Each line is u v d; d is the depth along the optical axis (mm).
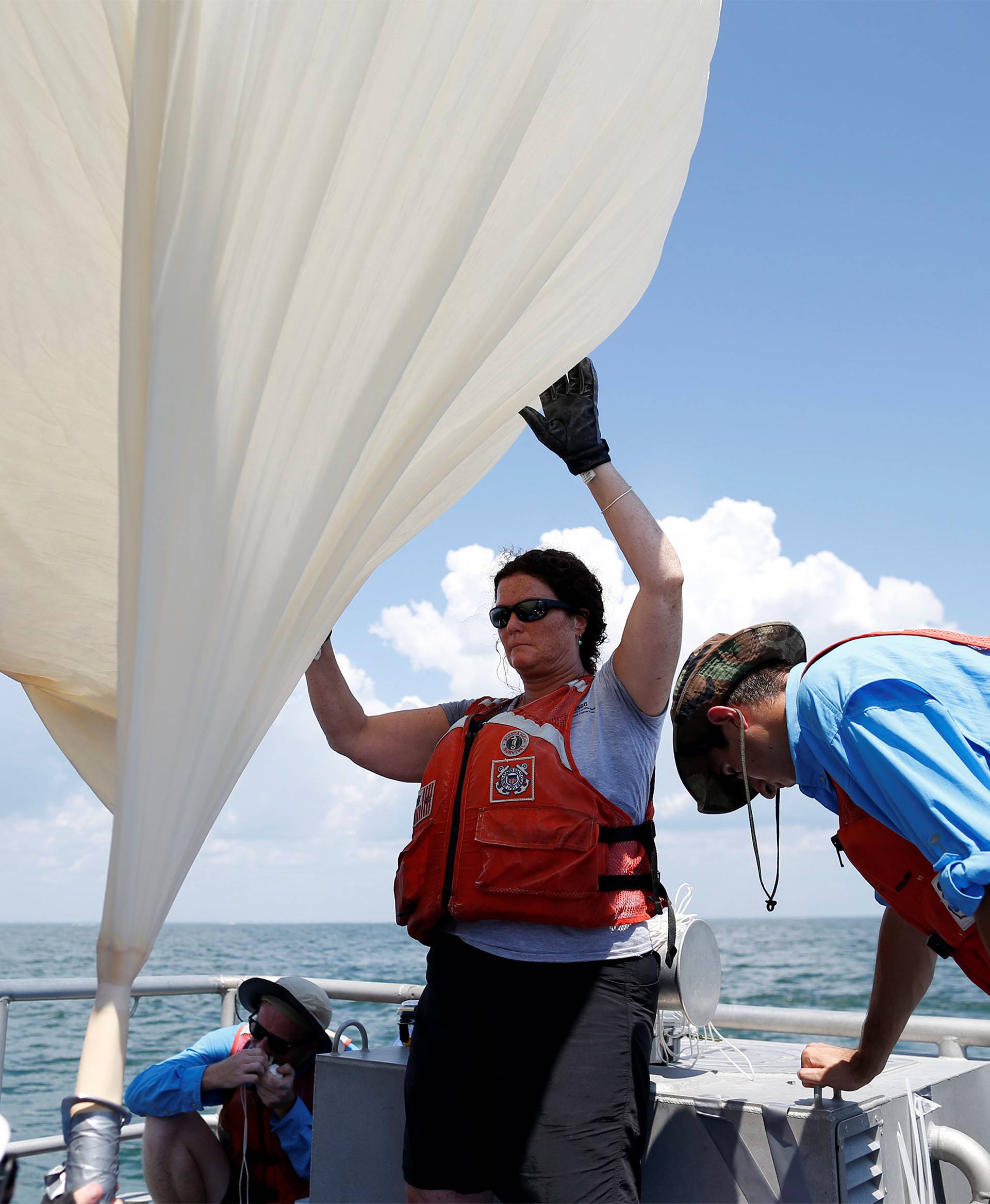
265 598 1079
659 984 1652
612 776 1501
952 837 1104
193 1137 2508
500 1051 1414
